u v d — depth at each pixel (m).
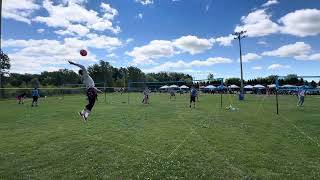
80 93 50.00
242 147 8.03
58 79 79.00
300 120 13.85
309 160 6.75
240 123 12.84
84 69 9.15
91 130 10.91
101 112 18.00
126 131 10.70
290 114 16.75
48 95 44.78
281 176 5.69
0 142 8.72
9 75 63.91
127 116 15.74
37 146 8.20
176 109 20.41
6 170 6.09
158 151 7.64
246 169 6.12
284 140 8.95
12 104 25.56
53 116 15.70
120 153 7.45
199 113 17.48
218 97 40.47
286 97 40.88
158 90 57.81
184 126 11.98
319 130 10.83
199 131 10.69
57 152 7.55
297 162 6.59
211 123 12.88
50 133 10.26
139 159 6.90
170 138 9.34
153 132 10.49
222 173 5.88
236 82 81.44
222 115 16.31
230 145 8.28
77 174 5.86
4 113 17.33
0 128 11.41
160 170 6.09
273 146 8.14
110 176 5.74
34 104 25.64
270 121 13.54
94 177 5.69
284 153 7.37
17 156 7.16
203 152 7.50
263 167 6.24
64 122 13.22
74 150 7.76
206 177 5.66
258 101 30.56
